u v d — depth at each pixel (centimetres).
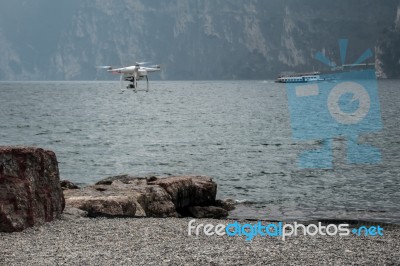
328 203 4272
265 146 8619
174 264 2050
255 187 5106
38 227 2673
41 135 10650
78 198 3153
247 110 18425
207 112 17500
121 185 3575
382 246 2392
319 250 2291
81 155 7719
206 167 6538
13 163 2705
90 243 2373
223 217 3669
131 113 17162
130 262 2073
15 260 2103
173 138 9931
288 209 4012
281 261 2109
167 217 3175
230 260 2112
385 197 4525
